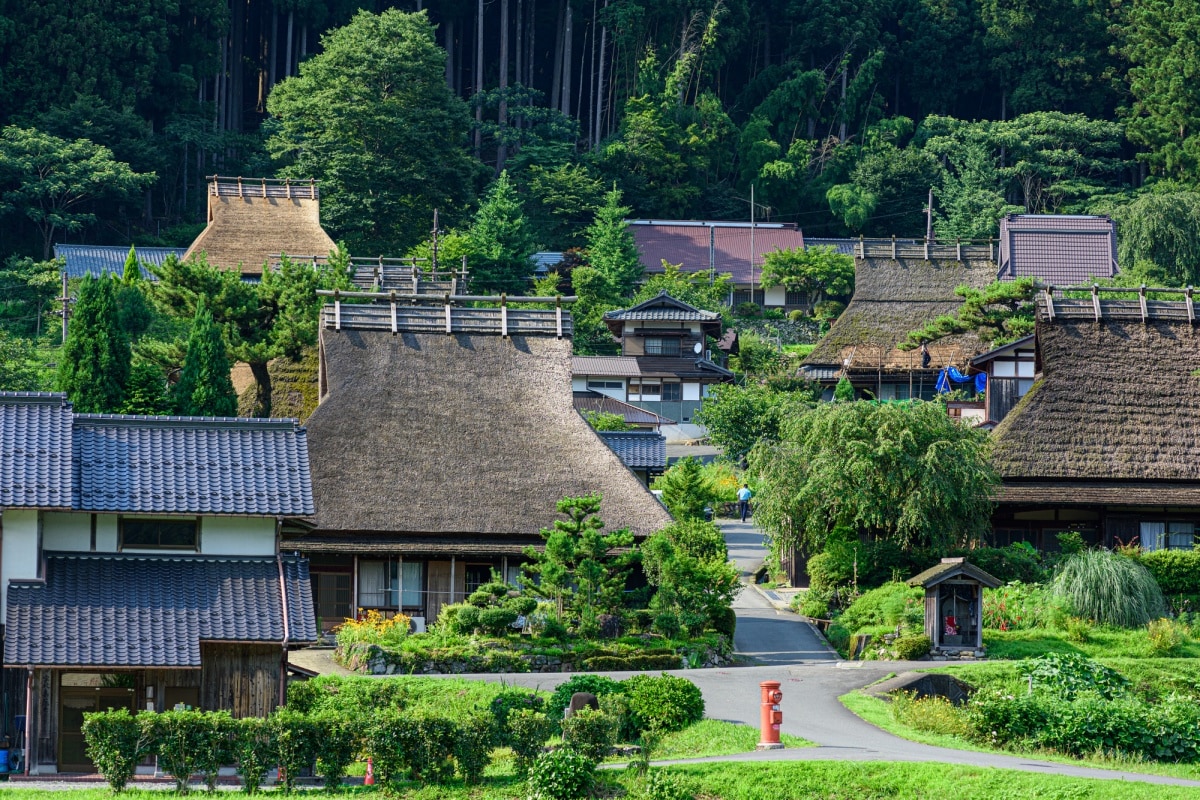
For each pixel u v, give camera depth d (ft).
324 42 651.66
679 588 252.62
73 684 196.13
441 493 275.80
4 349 354.74
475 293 533.55
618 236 607.37
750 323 602.44
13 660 189.98
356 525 269.44
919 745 185.16
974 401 403.13
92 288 297.33
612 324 509.35
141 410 293.64
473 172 631.15
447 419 287.07
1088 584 265.13
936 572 253.24
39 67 634.02
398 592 276.00
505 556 274.57
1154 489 302.45
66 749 194.90
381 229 605.73
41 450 204.64
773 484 298.35
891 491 288.71
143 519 207.62
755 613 287.48
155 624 197.16
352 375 291.79
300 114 636.07
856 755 177.99
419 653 233.55
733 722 198.08
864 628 262.67
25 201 597.52
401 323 302.86
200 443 215.51
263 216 504.02
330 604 274.77
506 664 234.58
